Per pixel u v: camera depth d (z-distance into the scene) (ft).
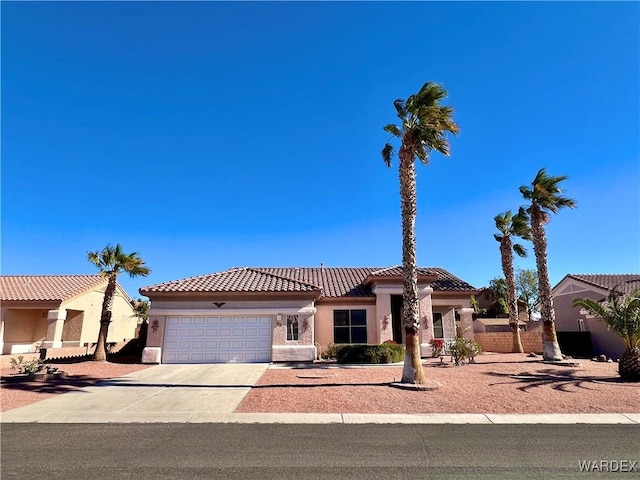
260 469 20.11
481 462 21.16
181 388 42.88
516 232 86.22
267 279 73.46
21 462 21.06
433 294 82.69
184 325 66.74
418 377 42.06
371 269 96.27
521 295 183.01
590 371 53.52
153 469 20.08
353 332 76.69
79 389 42.39
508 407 33.65
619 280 97.50
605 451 22.89
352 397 37.40
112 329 118.73
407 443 24.40
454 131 45.70
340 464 20.84
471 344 60.80
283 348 65.41
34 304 93.40
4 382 46.34
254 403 35.45
